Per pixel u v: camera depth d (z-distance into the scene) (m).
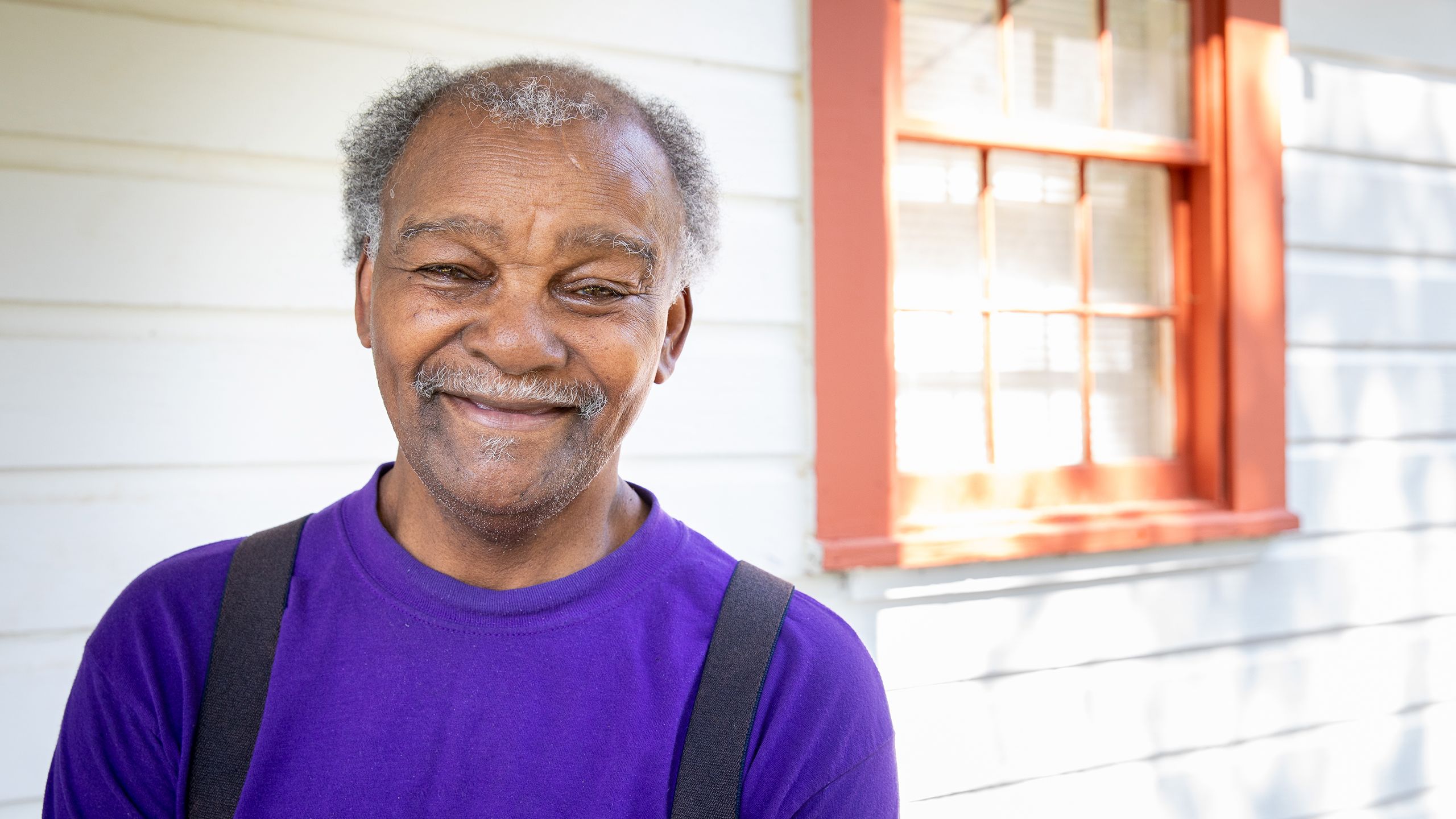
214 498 1.43
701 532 1.72
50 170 1.34
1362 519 2.35
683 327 0.87
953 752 1.93
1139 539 2.00
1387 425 2.38
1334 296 2.29
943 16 1.96
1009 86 2.02
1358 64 2.33
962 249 2.01
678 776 0.71
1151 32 2.15
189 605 0.74
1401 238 2.38
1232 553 2.17
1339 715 2.34
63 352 1.35
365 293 0.82
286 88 1.45
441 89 0.74
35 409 1.34
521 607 0.74
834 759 0.76
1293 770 2.28
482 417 0.70
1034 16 2.05
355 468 1.51
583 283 0.70
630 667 0.74
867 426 1.80
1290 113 2.22
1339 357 2.32
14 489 1.34
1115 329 2.17
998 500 2.03
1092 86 2.11
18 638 1.35
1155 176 2.19
